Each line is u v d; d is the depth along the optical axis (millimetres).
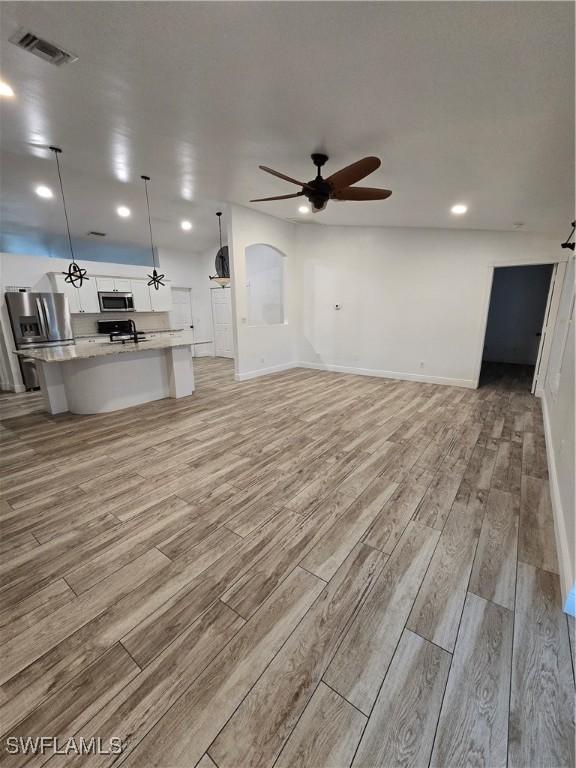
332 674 1236
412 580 1662
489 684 1199
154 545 1902
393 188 3375
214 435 3490
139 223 6273
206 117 2363
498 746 1033
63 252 7211
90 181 4383
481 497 2365
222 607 1513
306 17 1397
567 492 1883
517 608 1507
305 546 1893
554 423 3041
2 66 1841
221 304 8781
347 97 1975
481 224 4676
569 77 1551
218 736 1060
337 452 3072
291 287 6836
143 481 2590
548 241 4633
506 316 7984
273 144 2734
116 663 1274
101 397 4234
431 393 5129
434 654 1307
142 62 1780
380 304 6098
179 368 4891
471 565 1758
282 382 5871
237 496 2381
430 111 2008
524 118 1935
